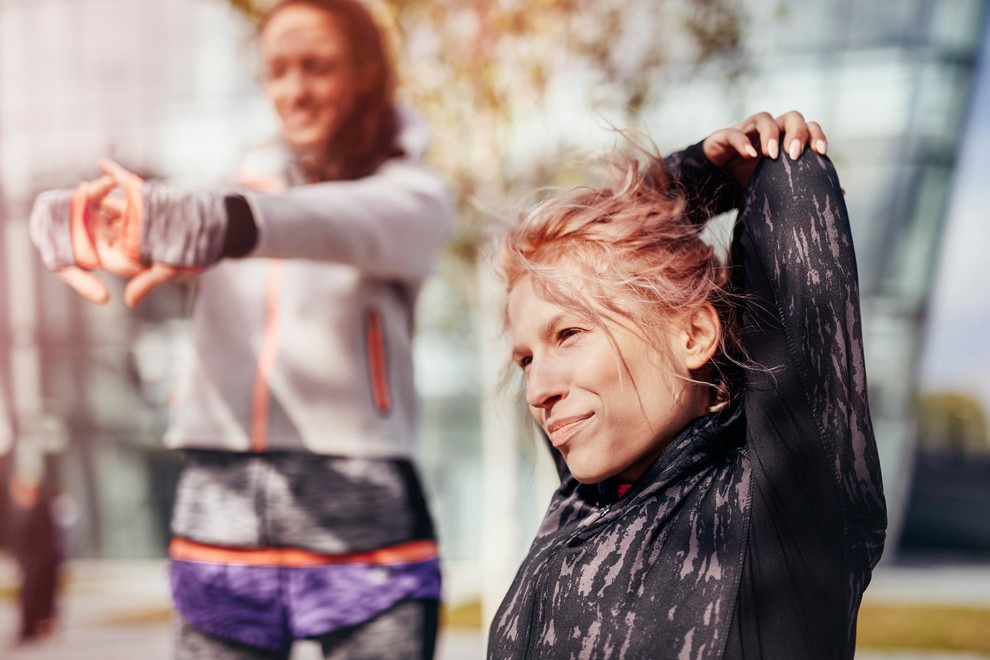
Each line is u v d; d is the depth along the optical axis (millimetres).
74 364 16672
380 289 1946
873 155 13625
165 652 8289
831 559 1143
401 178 1926
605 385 1140
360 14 1965
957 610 9594
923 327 14352
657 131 5547
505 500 6215
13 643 8969
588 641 1095
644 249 1198
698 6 5391
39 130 15969
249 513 1857
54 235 1551
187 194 1539
